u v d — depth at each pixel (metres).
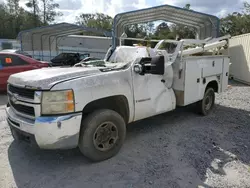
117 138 3.67
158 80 4.41
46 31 25.70
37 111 3.03
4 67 8.20
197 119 5.64
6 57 8.32
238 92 9.30
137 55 4.74
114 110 3.94
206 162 3.57
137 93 3.97
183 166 3.43
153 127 5.04
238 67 12.62
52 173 3.21
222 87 6.38
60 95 3.00
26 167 3.36
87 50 31.33
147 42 6.32
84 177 3.12
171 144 4.17
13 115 3.44
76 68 3.83
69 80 3.12
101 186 2.93
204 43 5.72
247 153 3.92
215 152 3.92
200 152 3.89
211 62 5.71
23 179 3.06
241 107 6.91
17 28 58.66
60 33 27.44
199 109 5.80
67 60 19.27
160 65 3.73
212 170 3.36
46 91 2.99
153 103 4.30
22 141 3.44
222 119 5.69
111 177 3.12
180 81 4.84
